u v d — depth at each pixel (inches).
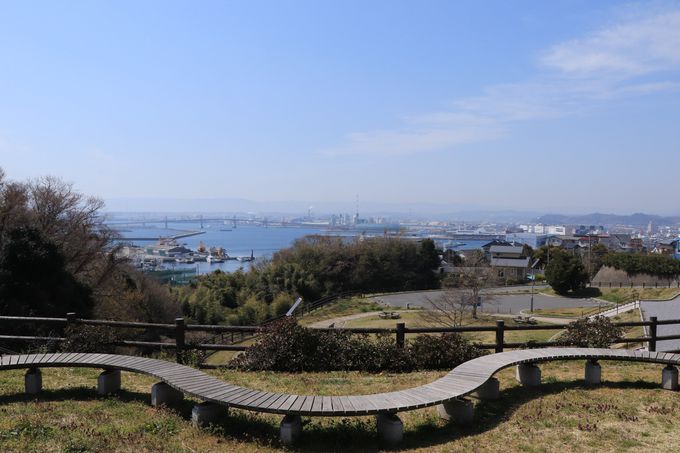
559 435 191.0
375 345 312.3
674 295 1288.1
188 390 193.5
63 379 268.8
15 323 533.0
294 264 1819.6
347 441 188.2
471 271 1371.8
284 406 179.5
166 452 165.2
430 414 219.9
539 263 2728.8
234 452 170.7
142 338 937.5
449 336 322.7
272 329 310.3
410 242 2149.4
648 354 266.7
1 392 239.0
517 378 272.4
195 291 1558.8
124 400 228.4
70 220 935.0
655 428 199.3
